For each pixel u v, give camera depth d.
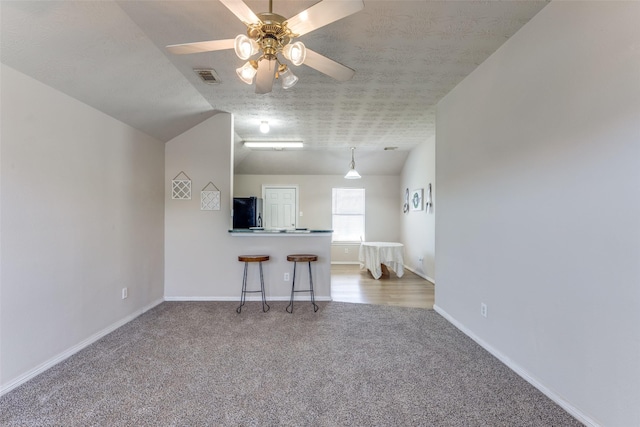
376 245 5.96
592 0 1.69
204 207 4.22
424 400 1.98
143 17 2.13
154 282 3.97
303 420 1.79
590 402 1.71
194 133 4.21
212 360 2.51
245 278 4.06
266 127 4.50
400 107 3.95
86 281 2.77
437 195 3.75
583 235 1.75
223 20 2.17
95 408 1.88
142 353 2.62
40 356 2.29
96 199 2.91
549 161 2.00
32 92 2.22
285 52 1.76
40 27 1.90
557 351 1.93
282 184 7.73
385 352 2.66
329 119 4.46
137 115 3.33
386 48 2.53
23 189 2.16
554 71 1.95
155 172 3.98
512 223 2.36
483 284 2.76
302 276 4.27
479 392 2.07
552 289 1.97
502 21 2.17
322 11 1.54
